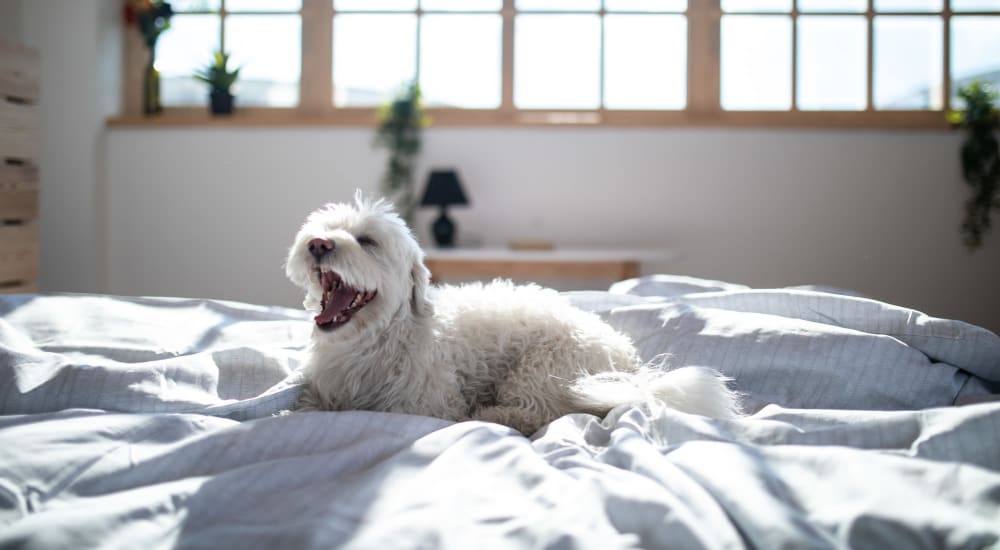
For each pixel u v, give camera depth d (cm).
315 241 147
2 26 389
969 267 384
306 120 401
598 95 405
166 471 105
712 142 394
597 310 200
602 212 400
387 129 391
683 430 122
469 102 410
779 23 395
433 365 156
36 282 318
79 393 136
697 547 78
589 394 143
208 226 411
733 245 396
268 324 198
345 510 87
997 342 155
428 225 403
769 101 399
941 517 82
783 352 162
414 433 119
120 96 419
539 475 100
